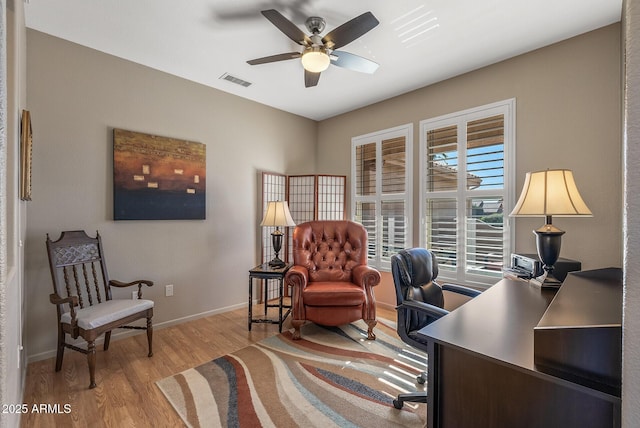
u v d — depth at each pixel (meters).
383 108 3.89
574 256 2.45
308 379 2.18
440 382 1.17
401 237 3.68
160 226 3.12
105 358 2.48
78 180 2.62
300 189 4.23
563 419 0.91
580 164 2.42
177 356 2.52
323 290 2.88
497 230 2.88
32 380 2.14
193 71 3.13
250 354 2.56
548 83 2.59
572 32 2.40
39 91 2.43
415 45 2.61
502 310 1.44
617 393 0.79
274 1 2.10
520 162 2.74
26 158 1.89
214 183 3.54
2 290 0.65
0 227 0.65
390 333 3.01
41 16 2.25
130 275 2.91
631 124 0.46
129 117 2.90
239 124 3.78
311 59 2.19
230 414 1.81
